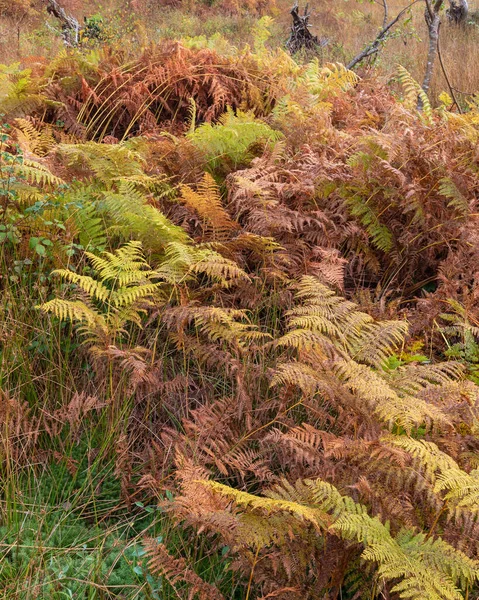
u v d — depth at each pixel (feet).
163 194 12.38
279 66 18.53
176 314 10.07
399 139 12.81
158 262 11.65
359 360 9.29
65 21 35.60
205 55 17.85
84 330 10.36
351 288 12.39
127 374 9.76
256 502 6.60
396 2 55.26
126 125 17.15
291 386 8.93
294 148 13.87
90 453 9.25
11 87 15.84
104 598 7.58
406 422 7.54
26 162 11.53
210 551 7.89
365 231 12.42
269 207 11.87
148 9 51.11
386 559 6.66
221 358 9.81
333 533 6.83
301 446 8.28
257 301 11.11
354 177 12.38
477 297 11.18
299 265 11.69
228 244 11.48
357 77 20.29
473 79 26.25
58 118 16.30
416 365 9.73
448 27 40.34
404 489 7.40
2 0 41.45
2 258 10.74
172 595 7.56
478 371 10.05
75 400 9.34
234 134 13.17
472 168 13.29
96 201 11.61
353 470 7.67
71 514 8.64
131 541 8.18
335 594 7.19
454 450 7.88
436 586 6.13
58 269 10.78
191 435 9.06
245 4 56.34
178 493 8.53
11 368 9.74
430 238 12.61
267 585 7.29
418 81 26.96
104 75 17.07
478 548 6.89
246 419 9.17
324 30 48.98
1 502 8.49
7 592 7.38
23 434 9.09
